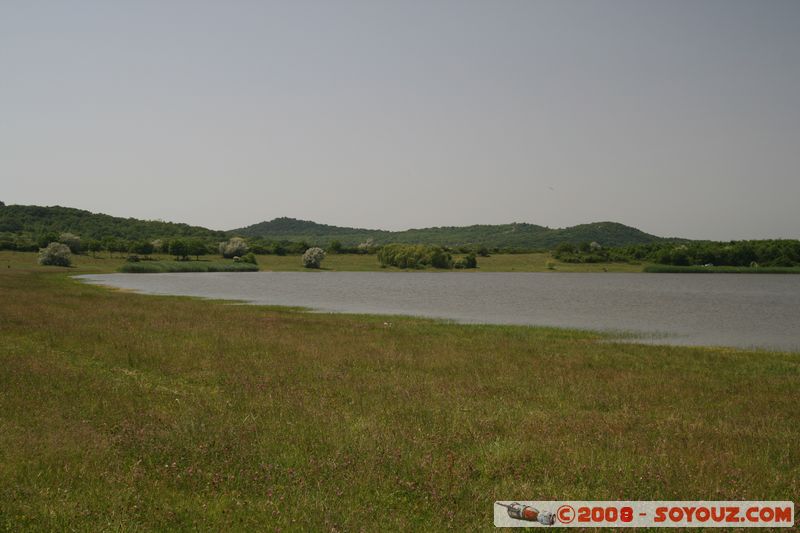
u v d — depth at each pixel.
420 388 16.25
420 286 110.88
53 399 13.41
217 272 166.12
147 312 38.06
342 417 12.61
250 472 9.12
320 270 182.25
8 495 7.94
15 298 43.88
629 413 14.12
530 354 25.02
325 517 7.48
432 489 8.55
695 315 54.44
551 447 10.78
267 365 19.44
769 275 174.75
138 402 13.51
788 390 18.17
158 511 7.66
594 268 196.88
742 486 9.05
